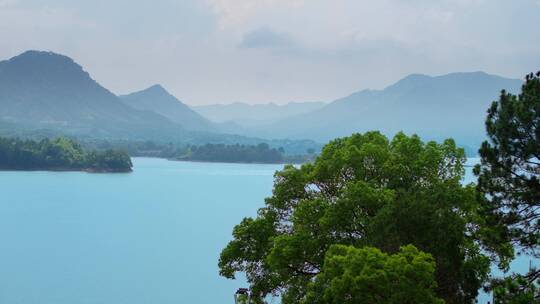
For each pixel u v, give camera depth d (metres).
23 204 154.50
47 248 93.94
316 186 33.00
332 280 22.14
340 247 24.31
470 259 26.44
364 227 27.30
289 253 28.12
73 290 65.50
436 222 24.89
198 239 102.50
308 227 29.34
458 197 26.73
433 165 29.80
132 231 112.31
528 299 21.00
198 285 68.00
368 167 30.73
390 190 27.88
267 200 33.78
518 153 23.44
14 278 72.00
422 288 21.38
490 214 23.88
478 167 24.62
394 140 32.97
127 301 60.81
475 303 25.80
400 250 24.48
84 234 108.50
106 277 72.62
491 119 24.53
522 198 23.33
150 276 72.75
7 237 104.94
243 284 68.25
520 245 23.86
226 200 171.25
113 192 189.75
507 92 24.53
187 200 170.75
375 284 21.23
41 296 62.91
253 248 32.62
